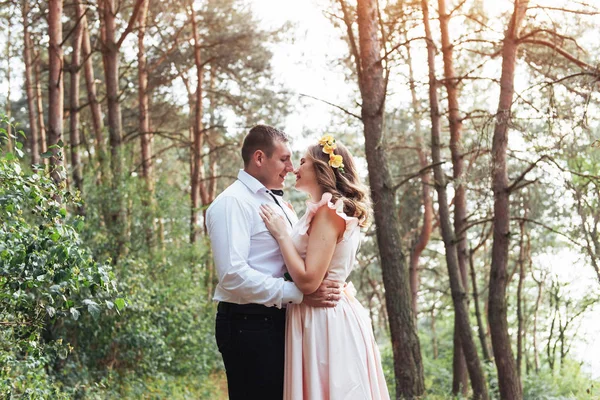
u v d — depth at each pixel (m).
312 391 3.70
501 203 10.09
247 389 3.81
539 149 9.09
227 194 3.84
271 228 3.79
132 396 9.90
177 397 11.10
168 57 18.94
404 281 9.66
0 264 4.30
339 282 3.83
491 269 10.25
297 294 3.70
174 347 12.12
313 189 3.95
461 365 14.09
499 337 10.16
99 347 9.67
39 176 4.55
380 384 3.94
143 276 10.20
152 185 13.28
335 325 3.78
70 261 4.45
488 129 9.73
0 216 4.53
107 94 13.30
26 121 22.36
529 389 14.07
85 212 10.77
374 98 9.69
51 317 4.81
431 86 11.90
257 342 3.78
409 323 9.62
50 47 10.13
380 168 9.70
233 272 3.69
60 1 10.26
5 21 16.75
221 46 18.98
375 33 9.78
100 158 11.64
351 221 3.79
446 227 11.84
